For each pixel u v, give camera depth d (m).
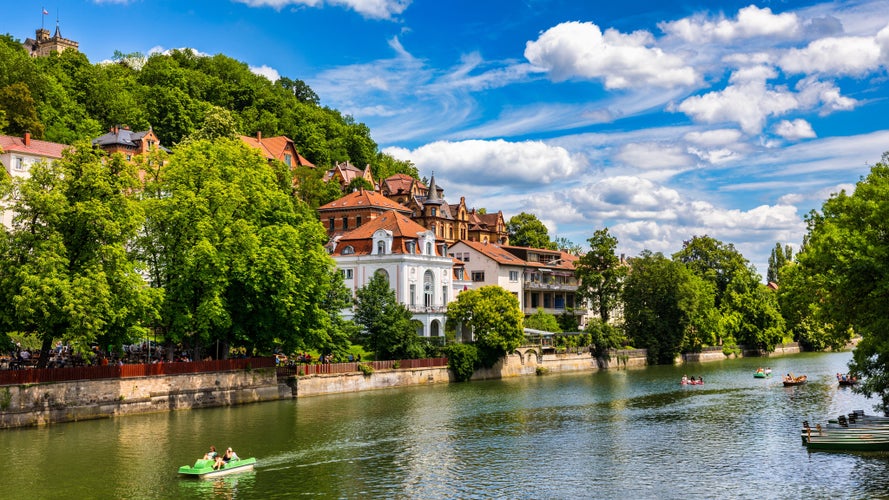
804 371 134.62
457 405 87.75
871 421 62.62
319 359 103.81
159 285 82.44
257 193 87.50
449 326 129.62
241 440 65.06
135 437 64.81
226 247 81.69
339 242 132.50
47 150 132.12
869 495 47.34
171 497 47.84
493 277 156.12
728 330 180.62
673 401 92.31
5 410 66.12
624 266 162.75
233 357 93.56
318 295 93.25
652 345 157.00
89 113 184.12
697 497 47.88
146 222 82.19
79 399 71.25
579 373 134.12
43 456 57.47
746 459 57.84
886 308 55.06
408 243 128.38
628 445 64.00
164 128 195.38
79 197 70.06
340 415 79.06
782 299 69.44
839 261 54.53
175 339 80.56
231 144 90.56
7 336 67.12
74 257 70.00
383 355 109.50
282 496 48.31
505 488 50.38
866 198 57.41
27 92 149.38
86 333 65.56
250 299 85.75
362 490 49.84
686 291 158.38
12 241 66.75
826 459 57.03
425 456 59.84
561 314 169.50
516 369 127.19
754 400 92.81
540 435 68.69
